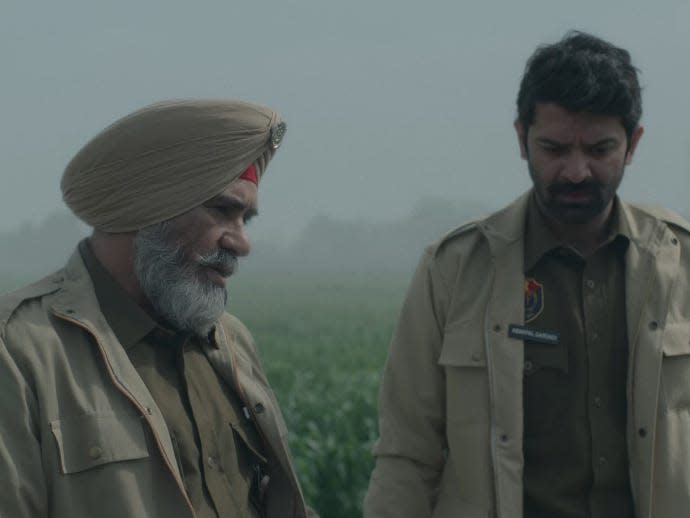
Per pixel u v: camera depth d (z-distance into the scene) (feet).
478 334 11.00
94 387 7.47
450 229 11.52
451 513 11.08
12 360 7.27
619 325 10.85
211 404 8.32
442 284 11.30
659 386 10.59
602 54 10.05
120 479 7.30
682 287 10.85
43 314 7.62
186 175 7.70
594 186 10.31
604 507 10.77
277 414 8.92
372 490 11.58
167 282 7.82
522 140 10.89
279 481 8.77
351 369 69.97
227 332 8.91
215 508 7.97
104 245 8.02
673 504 10.49
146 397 7.60
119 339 7.93
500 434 10.71
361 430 33.68
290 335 115.55
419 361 11.44
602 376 10.80
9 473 7.02
